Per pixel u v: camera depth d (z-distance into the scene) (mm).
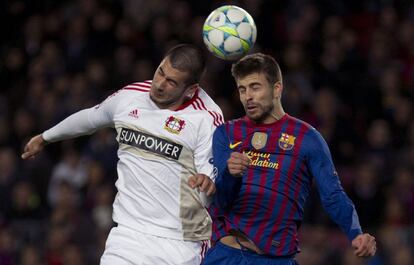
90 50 55250
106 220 44750
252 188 22750
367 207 44188
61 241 43750
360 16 57719
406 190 44500
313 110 48656
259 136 22953
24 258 44125
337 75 52062
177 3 56438
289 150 22734
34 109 52438
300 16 55312
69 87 53062
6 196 47719
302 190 22875
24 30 58656
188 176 23562
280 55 53625
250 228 22797
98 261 43625
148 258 23406
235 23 23797
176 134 23469
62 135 25188
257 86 22609
